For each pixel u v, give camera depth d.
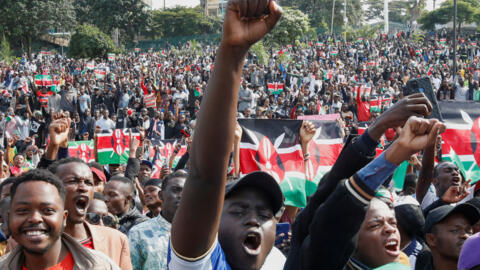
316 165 6.48
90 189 3.49
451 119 6.60
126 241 3.55
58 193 2.59
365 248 2.61
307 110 17.84
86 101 20.72
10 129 15.62
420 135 1.83
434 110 3.53
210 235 1.76
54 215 2.53
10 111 15.74
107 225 4.38
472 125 6.58
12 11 58.69
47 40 69.00
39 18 60.38
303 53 44.81
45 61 45.94
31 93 22.28
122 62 44.59
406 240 3.71
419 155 7.09
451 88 19.61
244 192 2.22
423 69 32.94
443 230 3.31
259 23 1.49
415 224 3.66
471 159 6.52
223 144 1.62
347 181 1.96
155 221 4.03
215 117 1.59
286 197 5.99
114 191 5.11
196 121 1.64
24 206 2.49
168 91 20.95
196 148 1.64
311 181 6.40
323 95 21.89
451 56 45.75
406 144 1.83
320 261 2.04
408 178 5.98
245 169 6.07
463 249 2.73
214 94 1.58
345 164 2.13
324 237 2.00
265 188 2.21
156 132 17.03
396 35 63.91
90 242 3.39
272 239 2.26
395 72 32.31
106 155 9.47
